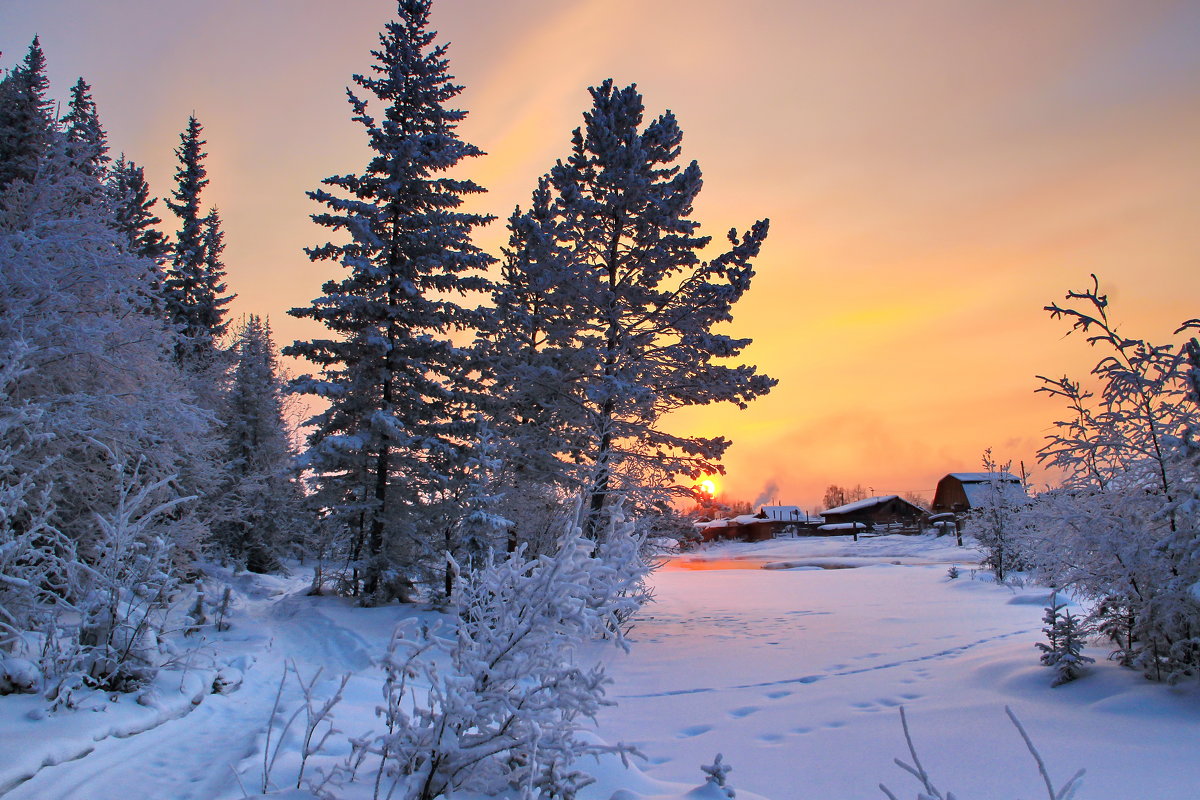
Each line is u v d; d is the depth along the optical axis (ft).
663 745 20.03
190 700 20.65
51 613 19.71
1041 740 17.17
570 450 59.21
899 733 19.06
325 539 63.57
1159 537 22.31
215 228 92.27
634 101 60.08
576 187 55.57
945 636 36.17
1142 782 13.96
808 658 32.04
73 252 33.17
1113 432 24.23
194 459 42.91
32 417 20.99
